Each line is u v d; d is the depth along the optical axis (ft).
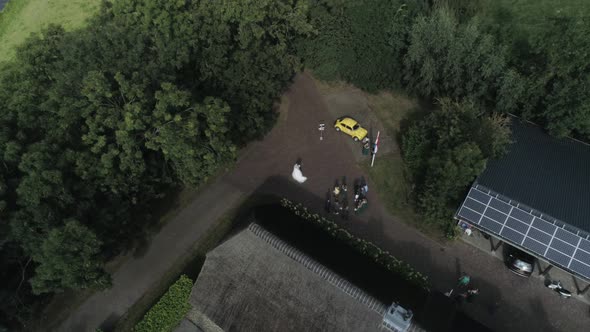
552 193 114.52
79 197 102.47
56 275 88.33
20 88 116.47
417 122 150.92
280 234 109.60
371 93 169.99
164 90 108.27
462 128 120.47
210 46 129.70
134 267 121.19
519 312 107.34
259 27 133.08
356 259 108.58
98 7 219.20
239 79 131.85
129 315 111.65
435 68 148.46
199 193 139.03
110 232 109.91
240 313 96.17
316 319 90.79
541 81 131.23
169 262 121.90
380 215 130.93
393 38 155.43
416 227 127.03
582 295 109.50
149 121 104.68
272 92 143.13
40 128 109.81
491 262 117.60
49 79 127.03
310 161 147.74
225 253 103.50
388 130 156.35
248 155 150.41
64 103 106.22
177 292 110.01
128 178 109.81
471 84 144.56
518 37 175.63
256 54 135.95
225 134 133.80
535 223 108.68
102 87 100.99
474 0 165.68
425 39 145.28
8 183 98.84
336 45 160.15
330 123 160.04
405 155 139.44
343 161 147.13
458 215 114.21
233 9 131.85
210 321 106.83
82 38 128.88
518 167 122.01
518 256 113.80
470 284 112.98
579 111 123.13
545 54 137.08
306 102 169.07
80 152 102.47
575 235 104.94
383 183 139.44
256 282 98.07
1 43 207.41
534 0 193.77
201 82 134.72
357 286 93.81
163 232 128.98
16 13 223.71
